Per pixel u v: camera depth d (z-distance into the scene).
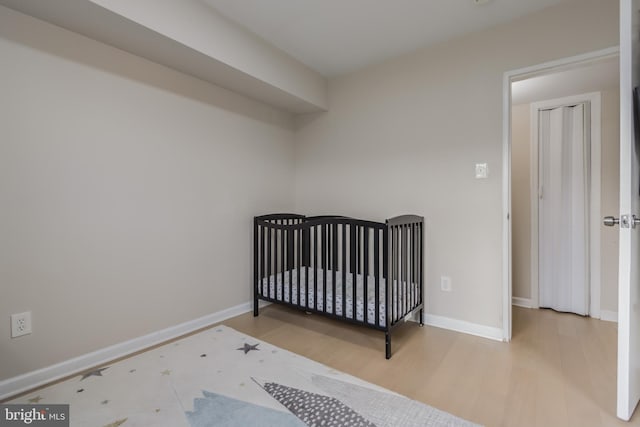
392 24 2.30
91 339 1.99
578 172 2.93
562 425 1.44
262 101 3.04
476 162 2.41
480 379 1.82
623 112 1.37
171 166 2.39
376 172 2.92
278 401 1.61
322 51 2.70
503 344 2.27
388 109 2.84
